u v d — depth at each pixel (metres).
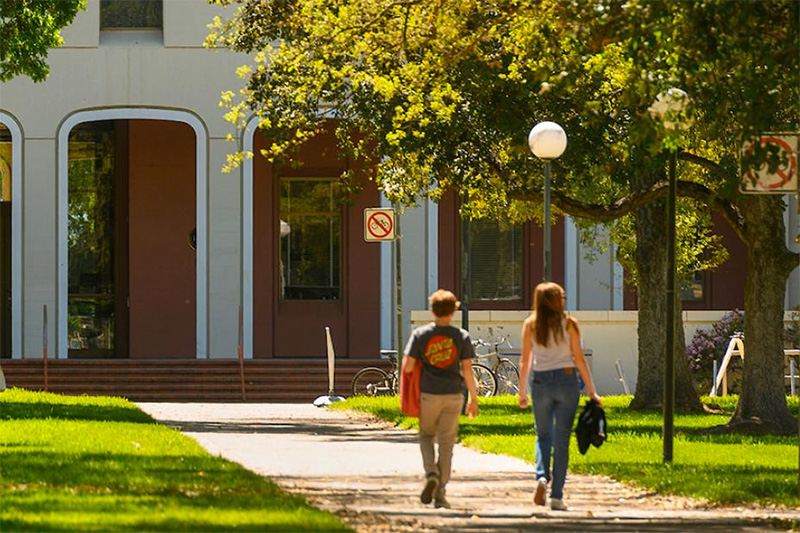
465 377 25.97
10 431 38.81
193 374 74.31
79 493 24.50
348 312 80.88
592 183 55.59
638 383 55.31
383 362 75.44
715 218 83.81
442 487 25.64
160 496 24.39
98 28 77.25
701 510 26.27
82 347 80.69
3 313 79.38
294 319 80.94
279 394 74.12
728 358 66.62
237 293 77.62
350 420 51.03
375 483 29.20
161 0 78.38
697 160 45.66
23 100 76.94
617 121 45.09
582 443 26.12
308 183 81.12
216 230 77.44
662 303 54.91
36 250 76.94
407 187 51.41
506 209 58.06
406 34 40.41
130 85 77.25
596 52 38.03
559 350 26.20
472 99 44.69
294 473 31.08
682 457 35.03
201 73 77.44
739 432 44.28
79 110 77.12
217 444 39.00
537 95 44.06
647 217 55.12
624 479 30.58
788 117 40.69
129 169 80.50
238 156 49.00
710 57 27.64
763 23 28.08
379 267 80.88
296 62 42.75
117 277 81.00
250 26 50.38
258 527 20.31
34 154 76.94
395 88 41.72
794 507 26.67
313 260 81.19
